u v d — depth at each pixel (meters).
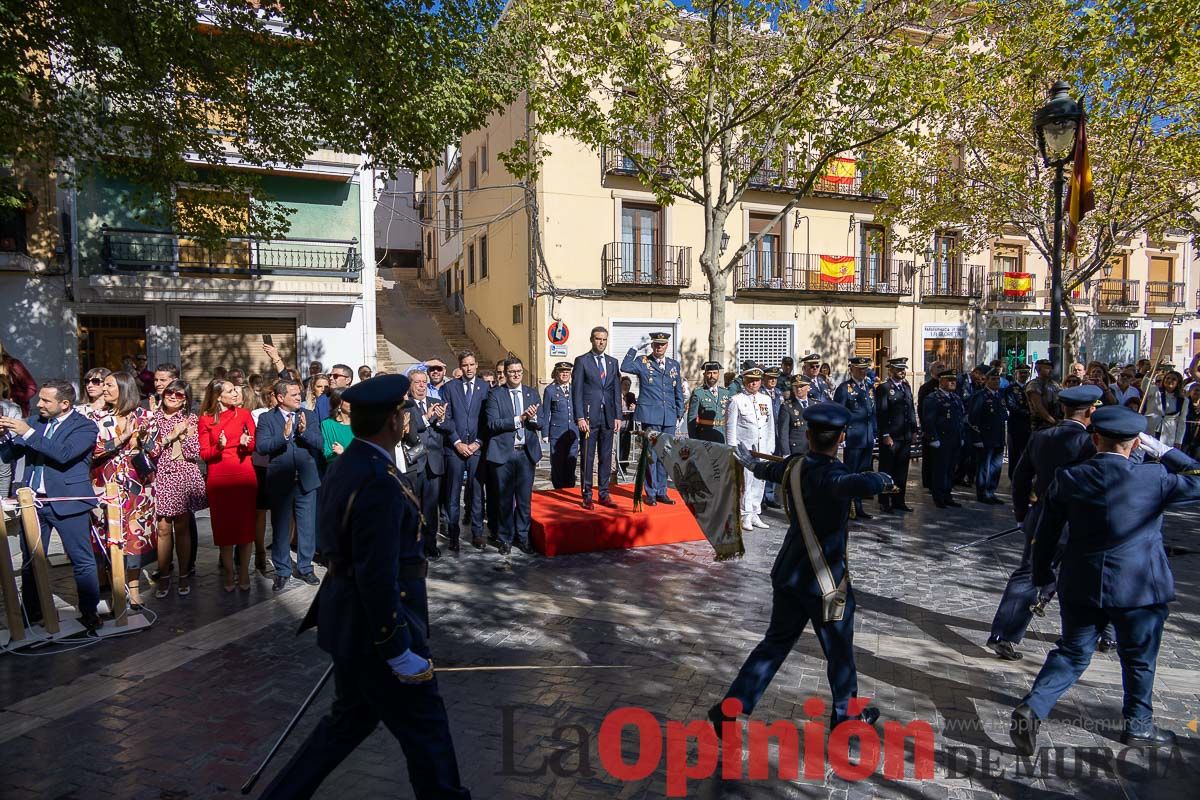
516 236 21.77
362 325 18.23
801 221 22.61
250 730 3.91
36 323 14.98
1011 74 12.23
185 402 6.30
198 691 4.37
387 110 9.72
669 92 10.62
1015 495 5.39
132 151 11.16
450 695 4.32
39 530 5.09
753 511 8.49
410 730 2.83
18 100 8.93
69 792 3.34
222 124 11.12
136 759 3.62
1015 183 15.72
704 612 5.72
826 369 11.11
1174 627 5.50
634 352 8.38
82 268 15.39
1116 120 13.68
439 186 32.47
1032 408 7.45
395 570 2.72
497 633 5.29
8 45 8.16
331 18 8.87
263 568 6.93
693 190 10.93
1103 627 3.79
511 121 21.89
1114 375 15.92
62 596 6.15
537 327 20.08
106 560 5.83
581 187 20.11
